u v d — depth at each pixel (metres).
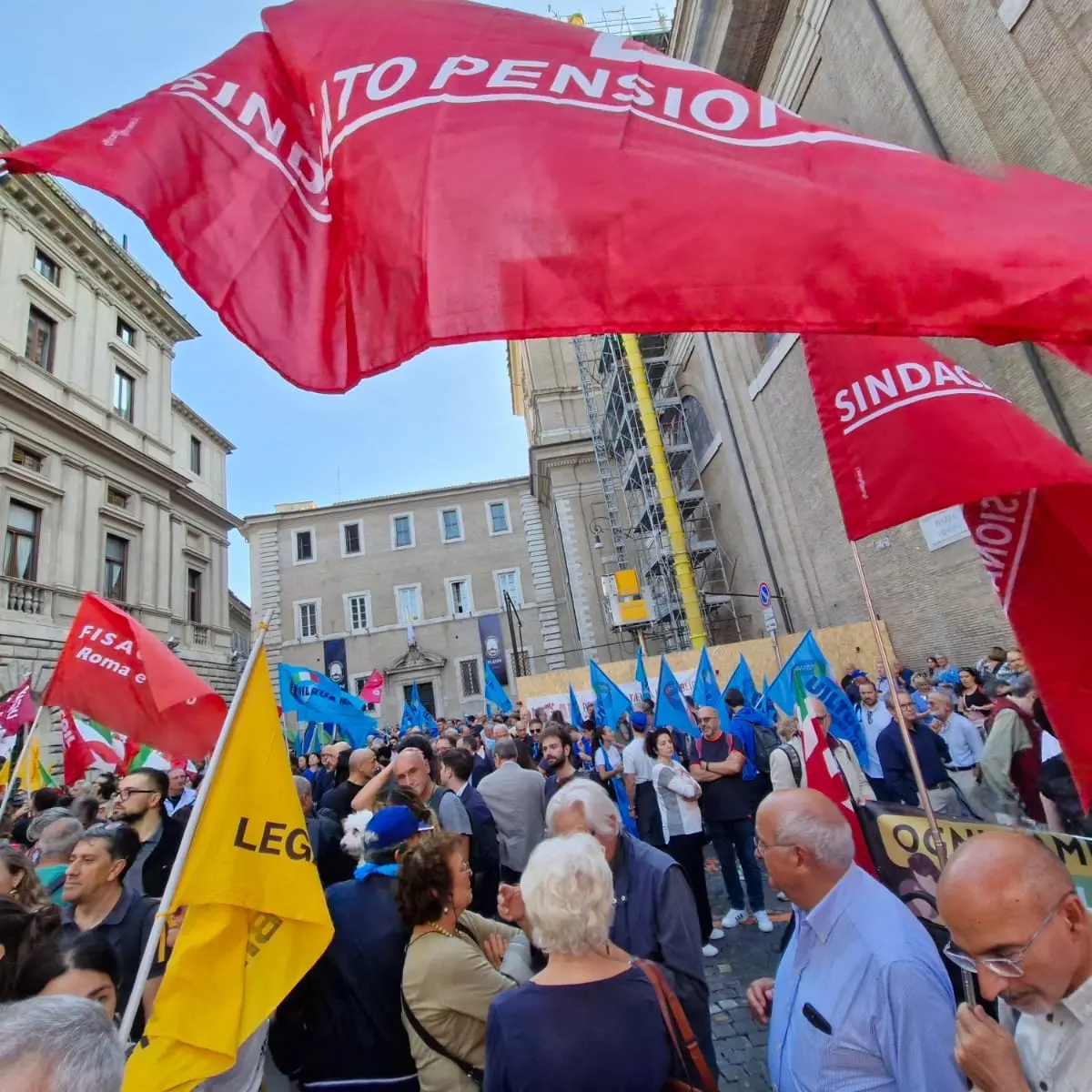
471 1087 2.35
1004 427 2.29
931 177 1.31
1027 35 9.26
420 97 1.76
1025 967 1.38
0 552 18.39
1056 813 4.22
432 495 40.22
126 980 3.06
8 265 19.89
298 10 2.11
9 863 3.42
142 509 24.55
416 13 1.96
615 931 2.87
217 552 30.17
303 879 2.59
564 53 1.73
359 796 4.66
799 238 1.33
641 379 25.52
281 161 1.92
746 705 7.71
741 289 1.34
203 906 2.46
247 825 2.58
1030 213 1.21
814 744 3.50
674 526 23.89
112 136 1.84
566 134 1.57
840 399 2.65
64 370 21.70
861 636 16.02
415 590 38.69
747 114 1.51
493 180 1.57
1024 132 9.47
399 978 2.65
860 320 1.26
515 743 6.00
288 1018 2.83
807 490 18.17
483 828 5.05
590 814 2.90
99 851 3.18
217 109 1.95
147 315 26.61
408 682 36.78
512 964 3.00
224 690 28.42
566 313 1.43
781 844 2.10
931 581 14.36
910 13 11.14
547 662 37.44
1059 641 2.16
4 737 10.28
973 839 1.55
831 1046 1.88
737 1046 4.16
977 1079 1.51
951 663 13.83
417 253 1.62
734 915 6.15
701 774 6.18
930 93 10.95
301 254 1.80
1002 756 4.95
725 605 24.56
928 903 3.04
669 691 8.70
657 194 1.45
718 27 16.09
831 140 1.43
